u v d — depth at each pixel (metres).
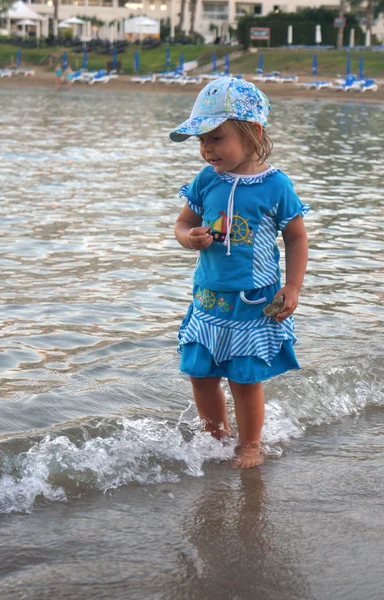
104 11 83.12
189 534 2.77
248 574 2.54
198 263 3.53
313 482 3.22
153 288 6.23
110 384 4.12
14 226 8.44
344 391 4.14
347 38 67.62
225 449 3.48
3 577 2.46
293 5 82.44
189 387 4.14
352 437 3.71
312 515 2.95
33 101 36.38
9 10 73.50
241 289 3.35
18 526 2.76
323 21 67.38
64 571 2.51
